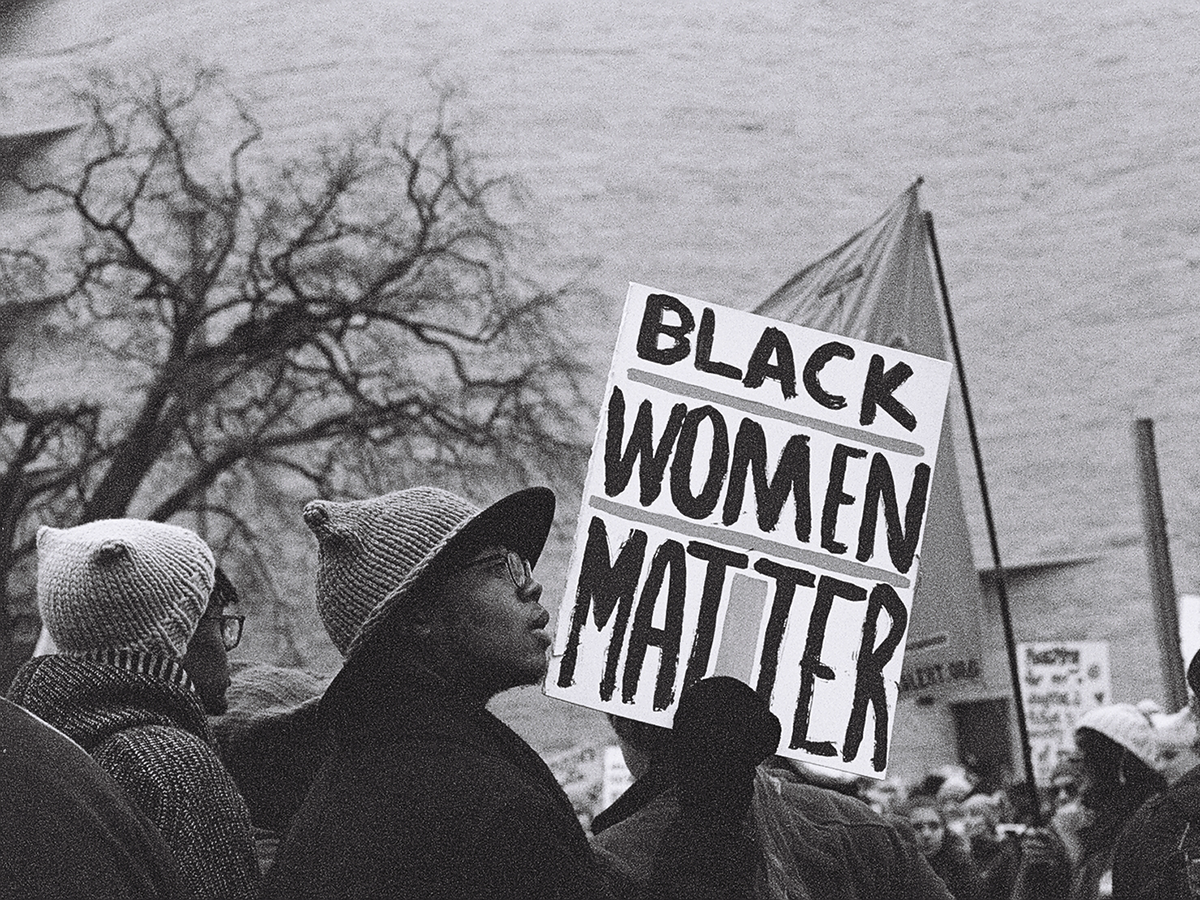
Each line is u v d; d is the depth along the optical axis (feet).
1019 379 84.28
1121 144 83.82
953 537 25.44
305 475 78.02
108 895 6.32
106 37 92.38
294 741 13.30
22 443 84.99
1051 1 85.10
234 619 12.30
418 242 81.66
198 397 78.69
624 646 11.19
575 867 8.21
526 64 89.15
